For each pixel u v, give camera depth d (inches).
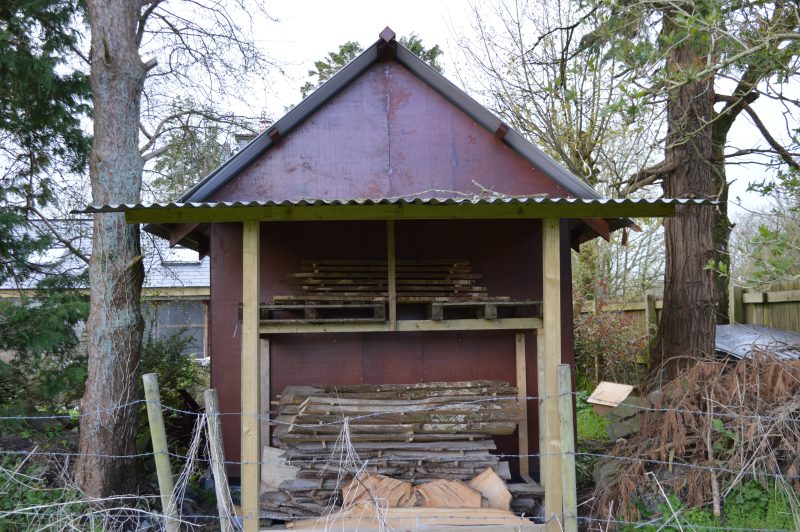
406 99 260.7
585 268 500.1
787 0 211.2
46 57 311.0
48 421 285.6
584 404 392.5
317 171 255.1
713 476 182.5
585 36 350.0
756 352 204.5
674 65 233.3
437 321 229.8
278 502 203.2
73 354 319.6
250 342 193.5
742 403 188.9
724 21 206.1
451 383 231.5
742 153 286.4
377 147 257.9
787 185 211.0
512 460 250.8
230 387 248.4
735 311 366.6
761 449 181.2
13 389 300.7
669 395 210.2
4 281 333.1
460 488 203.3
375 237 256.2
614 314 451.5
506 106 429.7
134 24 247.8
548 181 259.3
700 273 293.6
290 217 193.6
